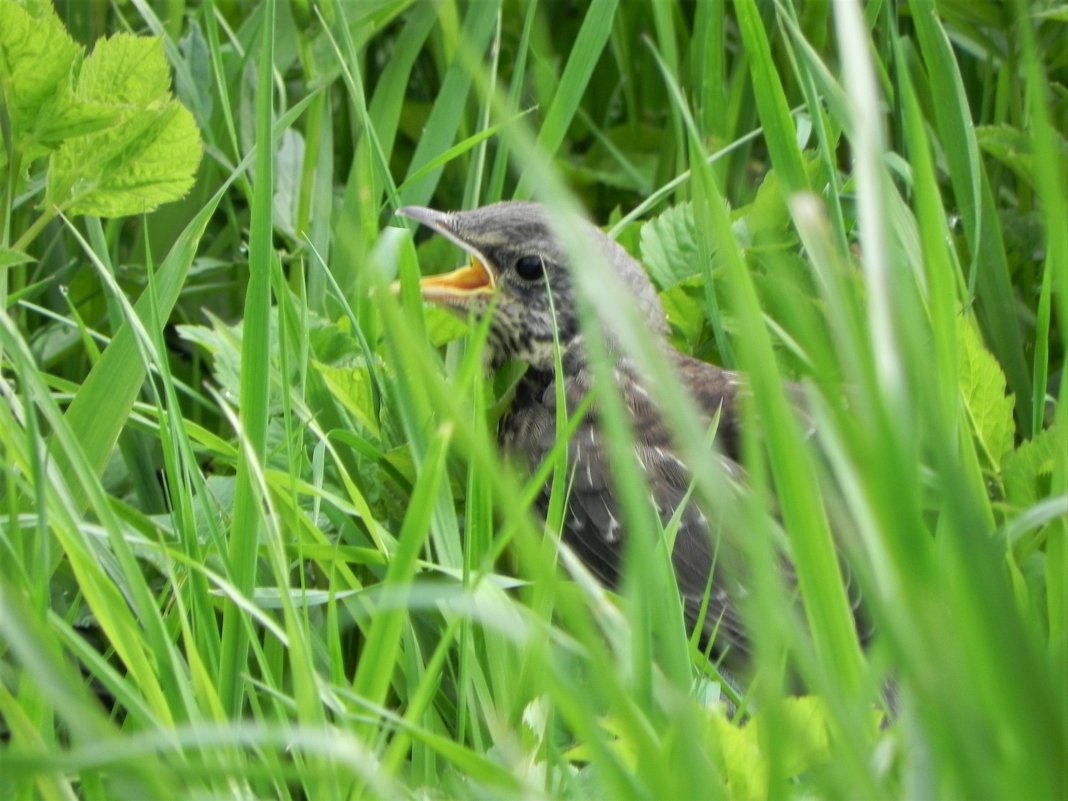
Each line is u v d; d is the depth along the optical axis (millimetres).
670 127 9352
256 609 4785
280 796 4727
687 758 3764
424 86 10188
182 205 8750
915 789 3686
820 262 3674
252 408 5648
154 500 7438
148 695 4535
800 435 3688
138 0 8312
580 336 7898
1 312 5125
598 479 7551
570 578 7566
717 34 8680
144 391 7680
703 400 7566
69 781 5184
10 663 5770
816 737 4500
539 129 9797
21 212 8375
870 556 3734
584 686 5379
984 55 8953
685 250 8188
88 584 4535
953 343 4520
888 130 9125
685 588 7148
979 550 3232
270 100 5945
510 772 4258
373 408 7230
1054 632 4816
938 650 3266
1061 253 3908
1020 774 3252
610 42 10188
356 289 7824
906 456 3457
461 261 9086
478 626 5863
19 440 5199
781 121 6516
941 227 4395
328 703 4605
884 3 8797
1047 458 6531
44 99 6152
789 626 3646
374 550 6145
